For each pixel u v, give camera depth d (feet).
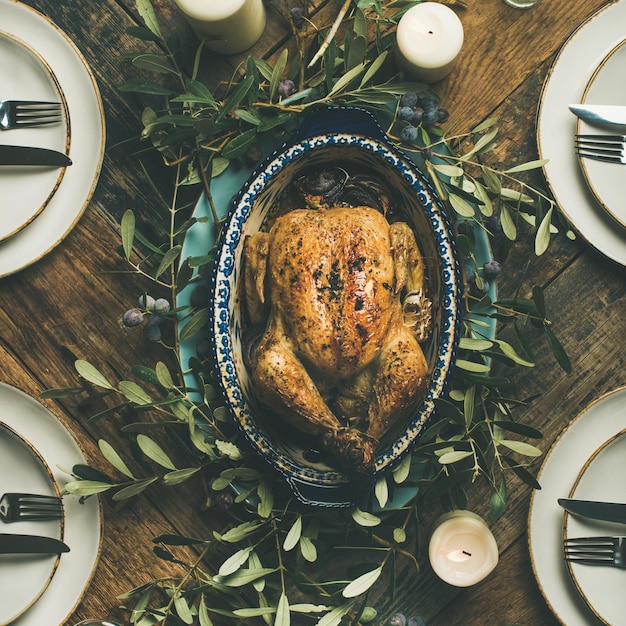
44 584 4.04
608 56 3.95
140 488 3.85
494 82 4.07
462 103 4.07
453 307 3.76
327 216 3.74
